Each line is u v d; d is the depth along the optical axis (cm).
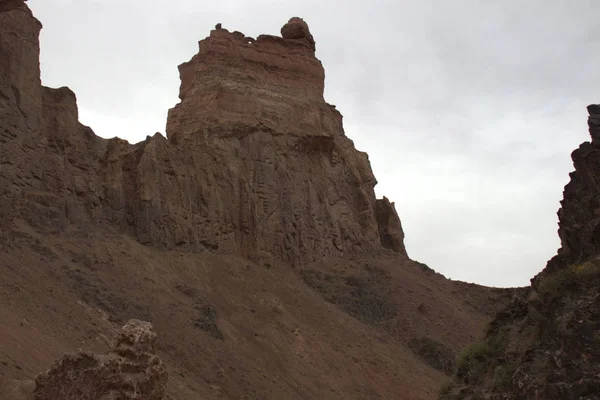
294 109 7825
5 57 5147
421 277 7738
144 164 5925
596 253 2080
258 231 6588
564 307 1952
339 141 8644
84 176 5566
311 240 7150
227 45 7750
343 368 5159
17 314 3353
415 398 5156
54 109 5591
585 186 2281
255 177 7044
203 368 4269
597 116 2356
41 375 1848
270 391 4375
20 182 4981
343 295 6606
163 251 5675
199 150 6769
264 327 5206
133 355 1853
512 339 2173
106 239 5256
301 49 8325
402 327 6506
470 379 2220
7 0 5006
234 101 7369
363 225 8019
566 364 1806
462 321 7006
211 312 4991
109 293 4491
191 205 6278
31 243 4509
